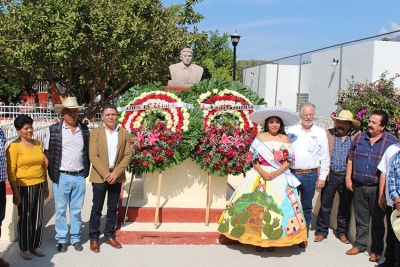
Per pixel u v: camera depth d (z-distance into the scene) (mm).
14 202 4785
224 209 5938
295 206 5277
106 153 5109
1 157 4398
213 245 5594
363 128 6930
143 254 5199
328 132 6078
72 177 5121
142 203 6141
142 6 10695
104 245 5445
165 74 14055
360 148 5371
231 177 8570
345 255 5473
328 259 5316
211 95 6184
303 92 18125
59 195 5129
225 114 6031
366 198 5379
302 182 5812
